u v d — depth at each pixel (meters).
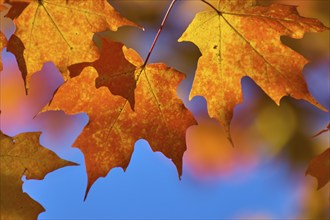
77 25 0.67
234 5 0.70
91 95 0.69
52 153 0.69
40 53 0.67
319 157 0.70
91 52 0.68
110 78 0.69
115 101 0.69
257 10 0.70
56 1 0.67
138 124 0.70
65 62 0.68
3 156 0.68
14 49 0.67
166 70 0.70
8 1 0.67
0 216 0.68
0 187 0.68
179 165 0.70
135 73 0.69
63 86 0.68
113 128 0.69
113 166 0.69
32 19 0.67
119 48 0.69
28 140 0.68
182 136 0.70
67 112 0.69
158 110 0.70
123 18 0.67
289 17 0.70
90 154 0.69
